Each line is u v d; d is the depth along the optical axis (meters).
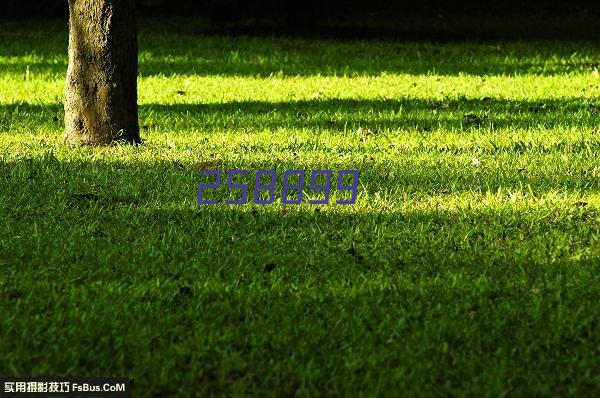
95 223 10.37
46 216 10.67
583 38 31.16
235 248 9.72
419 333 7.73
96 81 13.62
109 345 7.60
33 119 16.41
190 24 34.56
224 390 6.93
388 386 6.93
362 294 8.57
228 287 8.64
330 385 6.99
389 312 8.16
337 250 9.70
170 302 8.34
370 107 17.98
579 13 39.69
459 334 7.73
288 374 7.13
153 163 12.93
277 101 18.80
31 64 23.67
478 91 20.11
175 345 7.51
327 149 14.08
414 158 13.50
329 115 17.12
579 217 10.80
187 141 14.60
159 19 36.47
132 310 8.18
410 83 21.22
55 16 37.88
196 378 7.06
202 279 8.88
